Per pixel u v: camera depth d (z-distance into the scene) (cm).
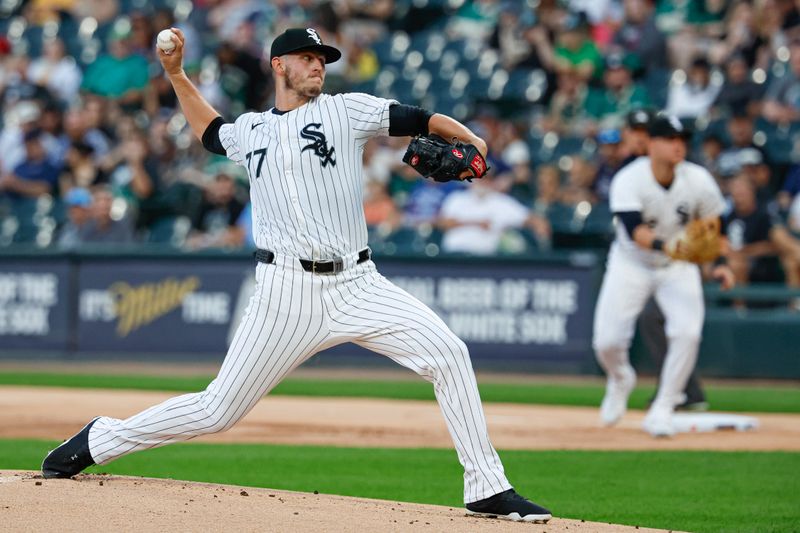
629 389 3247
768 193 4759
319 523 1623
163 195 5731
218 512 1667
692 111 5591
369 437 3130
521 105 6066
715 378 4656
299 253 1753
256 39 6712
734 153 4972
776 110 5462
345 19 6869
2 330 5372
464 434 1767
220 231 5394
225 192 5428
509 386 4497
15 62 6844
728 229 4709
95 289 5266
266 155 1764
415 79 6400
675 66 5991
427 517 1739
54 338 5300
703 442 3052
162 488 1855
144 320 5197
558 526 1730
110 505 1684
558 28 6159
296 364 1797
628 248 3067
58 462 1898
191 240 5391
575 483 2448
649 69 5950
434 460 2734
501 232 5150
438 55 6538
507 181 5247
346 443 3016
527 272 4850
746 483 2447
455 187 5409
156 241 5559
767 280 4706
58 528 1533
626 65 5881
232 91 6172
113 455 1880
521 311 4853
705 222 2841
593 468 2638
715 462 2723
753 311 4622
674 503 2220
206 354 5119
